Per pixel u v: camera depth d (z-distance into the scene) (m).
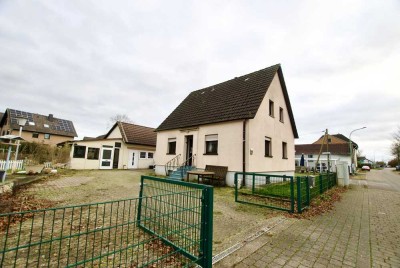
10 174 12.20
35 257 3.23
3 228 4.37
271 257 3.50
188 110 17.88
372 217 6.27
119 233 4.21
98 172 17.17
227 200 8.02
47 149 19.88
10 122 36.34
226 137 12.91
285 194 7.86
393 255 3.71
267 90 14.02
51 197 7.45
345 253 3.75
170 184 3.75
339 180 14.15
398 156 54.12
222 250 3.70
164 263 3.11
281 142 15.86
